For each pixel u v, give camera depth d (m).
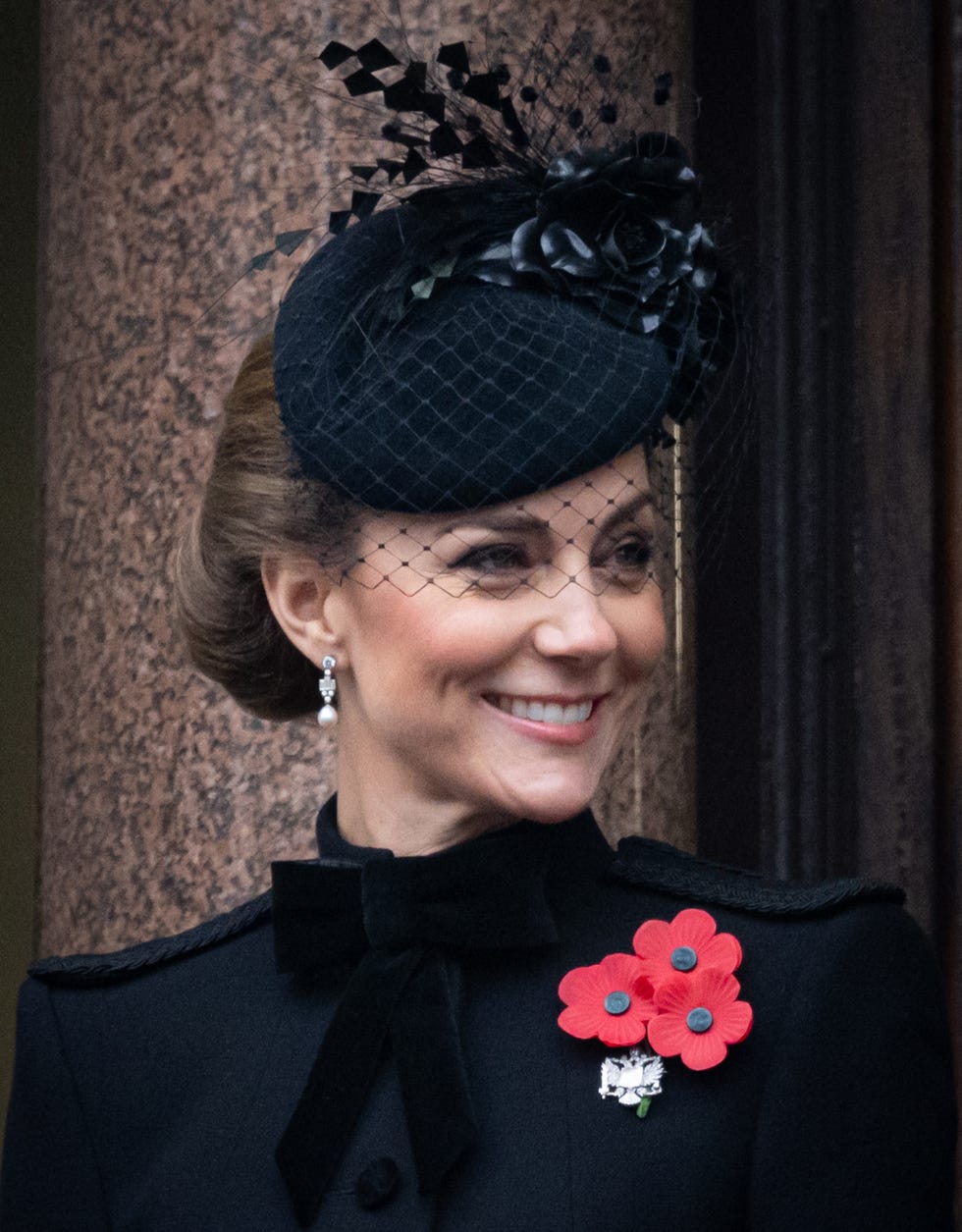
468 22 9.62
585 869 6.67
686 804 10.38
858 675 11.16
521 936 6.28
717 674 11.55
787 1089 5.91
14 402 17.67
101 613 10.32
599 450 6.05
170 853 9.82
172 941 7.20
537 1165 5.95
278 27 9.84
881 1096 5.93
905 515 10.97
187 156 10.08
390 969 6.31
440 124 6.66
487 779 6.20
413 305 6.32
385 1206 6.02
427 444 6.09
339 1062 6.25
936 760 10.82
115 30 10.48
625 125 9.14
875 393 11.10
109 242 10.41
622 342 6.24
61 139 10.91
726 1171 5.88
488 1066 6.19
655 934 6.25
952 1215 6.16
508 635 6.05
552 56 9.41
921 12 11.01
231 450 6.98
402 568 6.20
